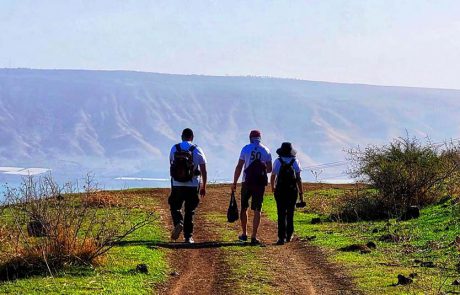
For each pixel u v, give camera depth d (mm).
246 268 24031
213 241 30328
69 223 25938
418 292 19891
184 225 29703
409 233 30453
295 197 30156
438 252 25891
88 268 22984
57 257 23062
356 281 21828
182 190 29375
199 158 29469
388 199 38562
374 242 29109
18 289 20391
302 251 27719
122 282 21516
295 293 20656
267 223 37562
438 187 39719
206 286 21562
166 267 24047
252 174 29703
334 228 34438
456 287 20484
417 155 39406
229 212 30297
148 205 44625
